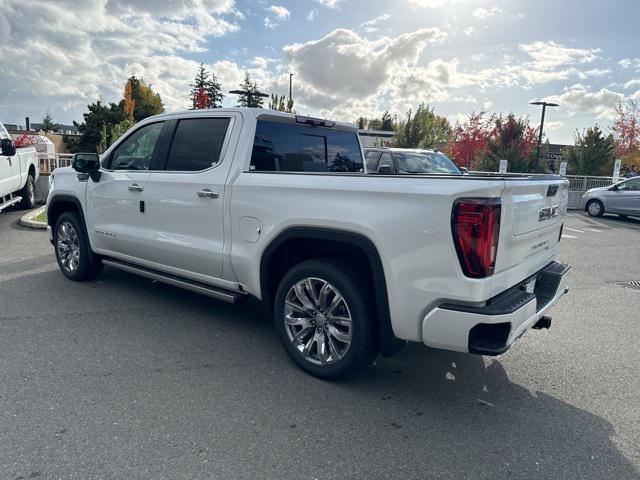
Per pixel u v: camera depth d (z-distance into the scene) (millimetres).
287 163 4289
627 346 4328
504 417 3066
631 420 3074
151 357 3740
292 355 3586
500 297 2977
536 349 4215
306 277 3434
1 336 4016
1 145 9414
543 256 3643
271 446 2668
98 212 5043
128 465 2461
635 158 31172
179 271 4371
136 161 4734
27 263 6449
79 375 3395
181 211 4176
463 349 2812
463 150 32781
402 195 2920
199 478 2389
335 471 2484
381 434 2828
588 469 2570
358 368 3307
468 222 2703
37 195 12625
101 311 4711
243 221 3721
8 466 2414
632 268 7848
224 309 4910
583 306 5578
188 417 2916
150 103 65688
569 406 3236
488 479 2467
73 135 48031
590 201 16672
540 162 27047
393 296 3002
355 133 5055
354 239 3123
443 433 2863
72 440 2643
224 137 4016
